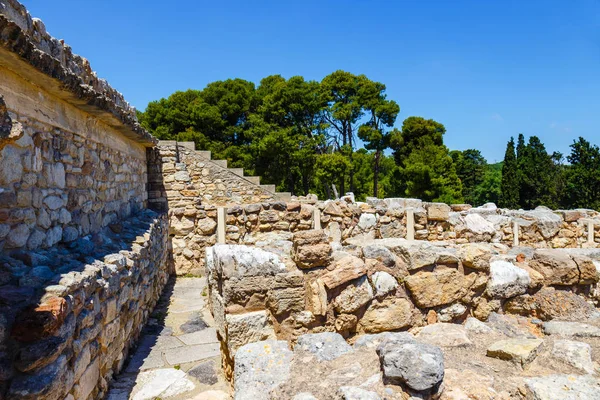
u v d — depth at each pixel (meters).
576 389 2.21
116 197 6.13
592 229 9.38
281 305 3.28
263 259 3.29
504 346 2.77
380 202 9.43
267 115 25.53
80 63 4.95
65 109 4.14
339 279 3.38
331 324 3.43
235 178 12.15
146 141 7.54
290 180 27.22
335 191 25.20
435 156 26.94
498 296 3.92
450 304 3.79
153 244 6.28
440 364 2.21
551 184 30.62
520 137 33.91
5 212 2.97
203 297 6.92
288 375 2.50
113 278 3.63
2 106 2.21
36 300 2.41
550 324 3.45
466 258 3.82
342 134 28.16
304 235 3.41
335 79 26.88
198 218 8.73
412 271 3.71
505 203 32.22
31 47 2.90
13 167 3.09
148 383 3.80
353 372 2.43
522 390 2.25
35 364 2.16
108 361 3.59
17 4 3.25
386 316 3.61
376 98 26.81
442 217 8.79
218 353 4.58
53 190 3.81
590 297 4.12
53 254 3.49
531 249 5.76
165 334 5.18
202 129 26.16
